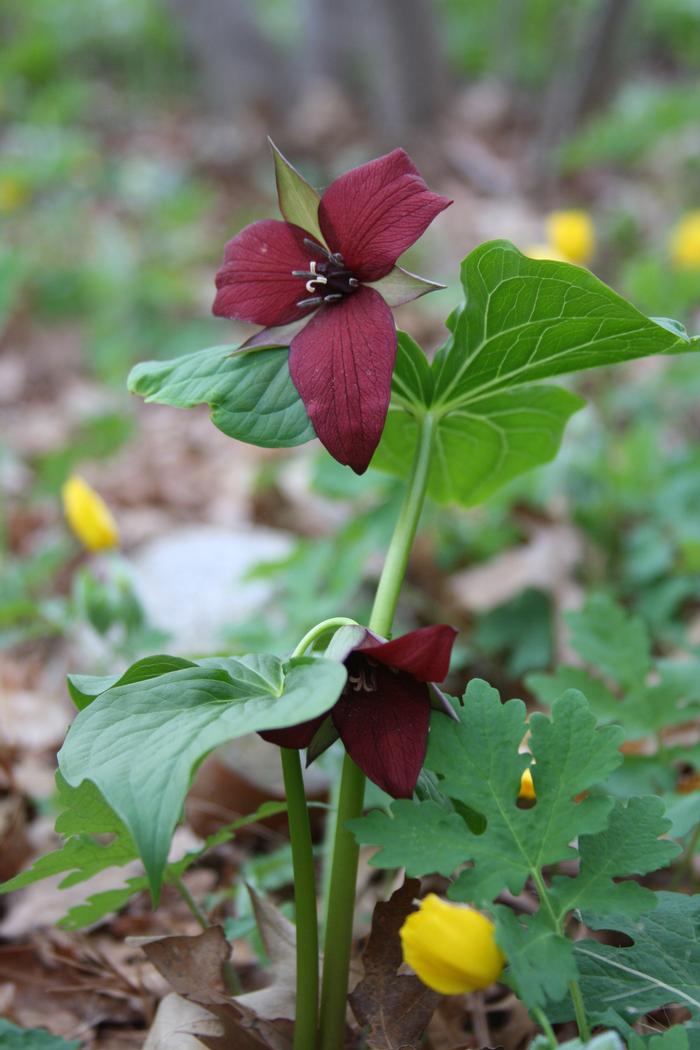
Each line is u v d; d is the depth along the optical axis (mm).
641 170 1752
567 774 388
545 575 759
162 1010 433
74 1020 488
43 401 1365
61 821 402
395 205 398
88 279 1546
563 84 1807
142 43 2652
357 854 409
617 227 1399
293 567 722
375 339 395
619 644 513
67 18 2689
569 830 384
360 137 2180
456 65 2473
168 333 1481
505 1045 458
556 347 417
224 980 451
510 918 375
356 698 394
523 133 2117
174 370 417
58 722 684
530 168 1851
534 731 392
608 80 1757
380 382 393
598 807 385
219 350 419
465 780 389
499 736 392
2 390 1376
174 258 1721
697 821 450
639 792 490
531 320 408
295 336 406
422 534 803
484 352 418
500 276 400
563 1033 457
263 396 406
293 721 363
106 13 2688
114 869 546
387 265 400
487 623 722
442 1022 445
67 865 418
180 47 2613
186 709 381
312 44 2307
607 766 387
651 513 819
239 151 2197
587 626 517
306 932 404
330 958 411
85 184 1929
